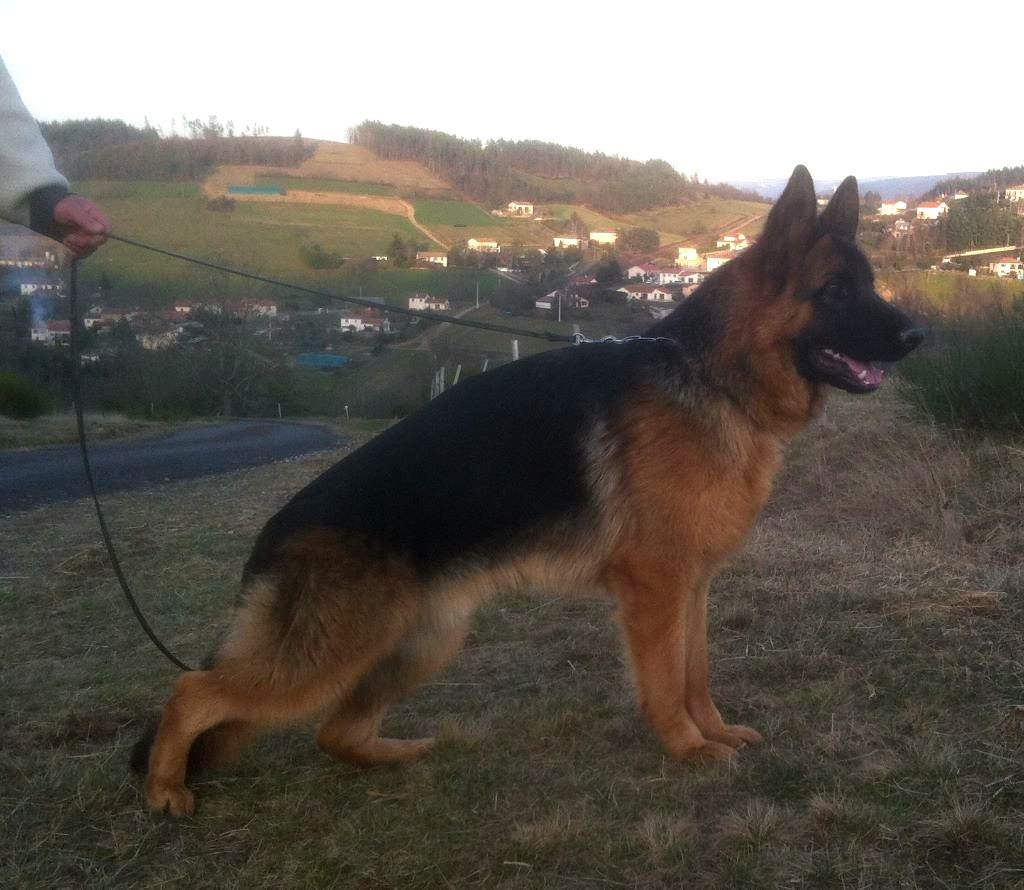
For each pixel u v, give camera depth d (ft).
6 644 20.56
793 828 10.18
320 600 11.66
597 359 13.00
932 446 26.58
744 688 14.43
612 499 12.32
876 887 9.08
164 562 27.91
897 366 30.48
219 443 80.59
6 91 11.40
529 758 12.81
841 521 23.12
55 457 66.13
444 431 12.50
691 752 12.21
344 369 125.80
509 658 17.20
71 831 11.60
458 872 10.11
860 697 13.46
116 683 17.03
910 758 11.28
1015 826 9.72
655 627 12.25
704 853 10.00
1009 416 25.81
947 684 13.44
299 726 14.57
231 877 10.41
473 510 12.22
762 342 12.63
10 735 14.69
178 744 11.82
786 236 12.59
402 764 13.00
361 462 12.53
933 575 18.04
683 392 12.38
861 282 12.59
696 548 12.26
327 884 10.11
